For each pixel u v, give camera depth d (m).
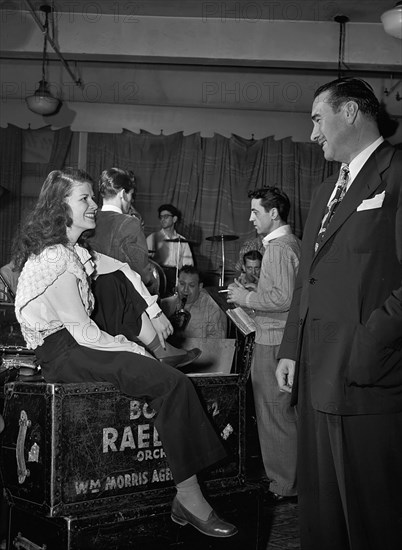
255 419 4.19
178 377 2.45
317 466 2.15
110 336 2.53
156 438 2.54
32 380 2.66
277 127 9.94
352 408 1.97
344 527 2.08
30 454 2.37
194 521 2.44
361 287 2.01
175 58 7.76
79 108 9.84
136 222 3.58
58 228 2.57
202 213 9.73
